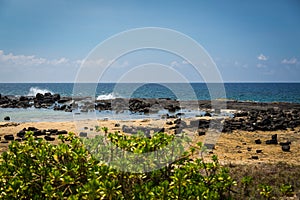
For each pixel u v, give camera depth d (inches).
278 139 800.9
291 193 359.6
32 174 256.2
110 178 253.1
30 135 298.8
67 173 248.2
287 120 1067.9
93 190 217.5
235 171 456.4
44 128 884.6
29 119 1171.3
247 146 717.3
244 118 1125.1
